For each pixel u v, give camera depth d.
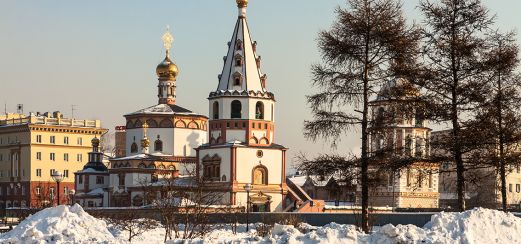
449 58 50.41
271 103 121.56
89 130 170.62
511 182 148.75
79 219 41.28
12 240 37.22
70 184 167.75
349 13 49.81
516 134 52.03
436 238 34.75
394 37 49.03
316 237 34.91
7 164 169.12
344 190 50.53
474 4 50.06
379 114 49.94
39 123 165.25
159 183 120.88
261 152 119.56
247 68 120.31
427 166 57.66
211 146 120.12
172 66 141.62
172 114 136.25
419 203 126.69
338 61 49.94
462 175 51.06
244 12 121.00
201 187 82.06
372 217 62.22
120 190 132.00
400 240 34.62
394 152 50.81
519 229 36.41
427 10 50.84
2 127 170.00
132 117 137.12
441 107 50.16
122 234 57.69
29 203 144.25
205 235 58.16
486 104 50.75
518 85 51.28
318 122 49.72
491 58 49.97
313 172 50.06
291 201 120.75
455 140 50.25
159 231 64.75
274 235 36.75
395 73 49.59
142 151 134.62
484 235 35.84
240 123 119.31
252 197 117.94
